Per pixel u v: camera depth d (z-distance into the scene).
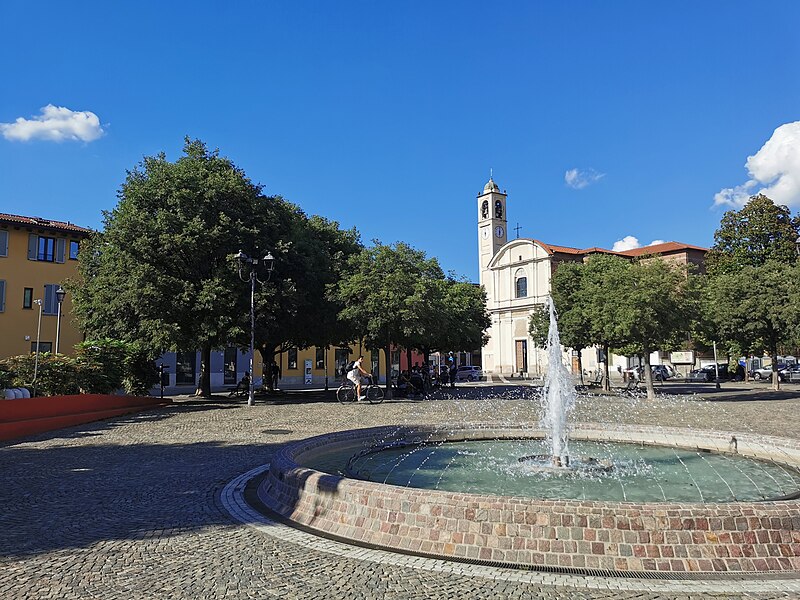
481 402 27.94
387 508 6.49
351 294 28.72
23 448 14.00
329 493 7.12
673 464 10.24
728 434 11.22
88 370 23.25
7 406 16.28
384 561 5.86
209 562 5.90
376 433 12.28
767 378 49.66
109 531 7.04
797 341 29.59
